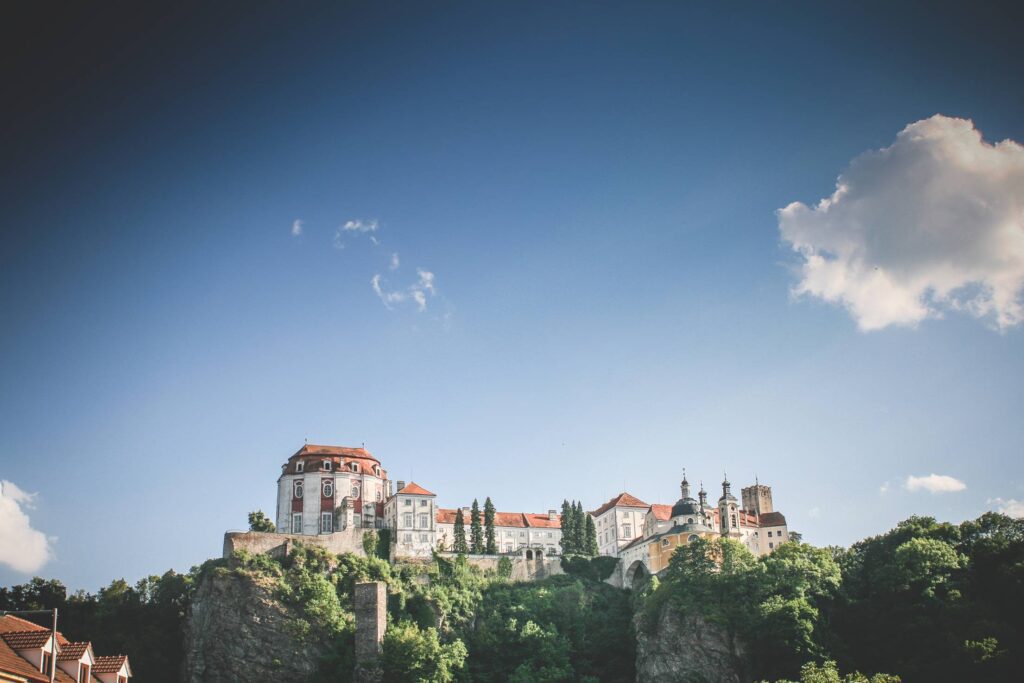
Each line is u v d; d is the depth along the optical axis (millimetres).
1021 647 153500
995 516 196375
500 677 183500
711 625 182375
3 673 73688
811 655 166750
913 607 171625
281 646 179125
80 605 183375
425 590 199750
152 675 179375
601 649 198125
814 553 195875
